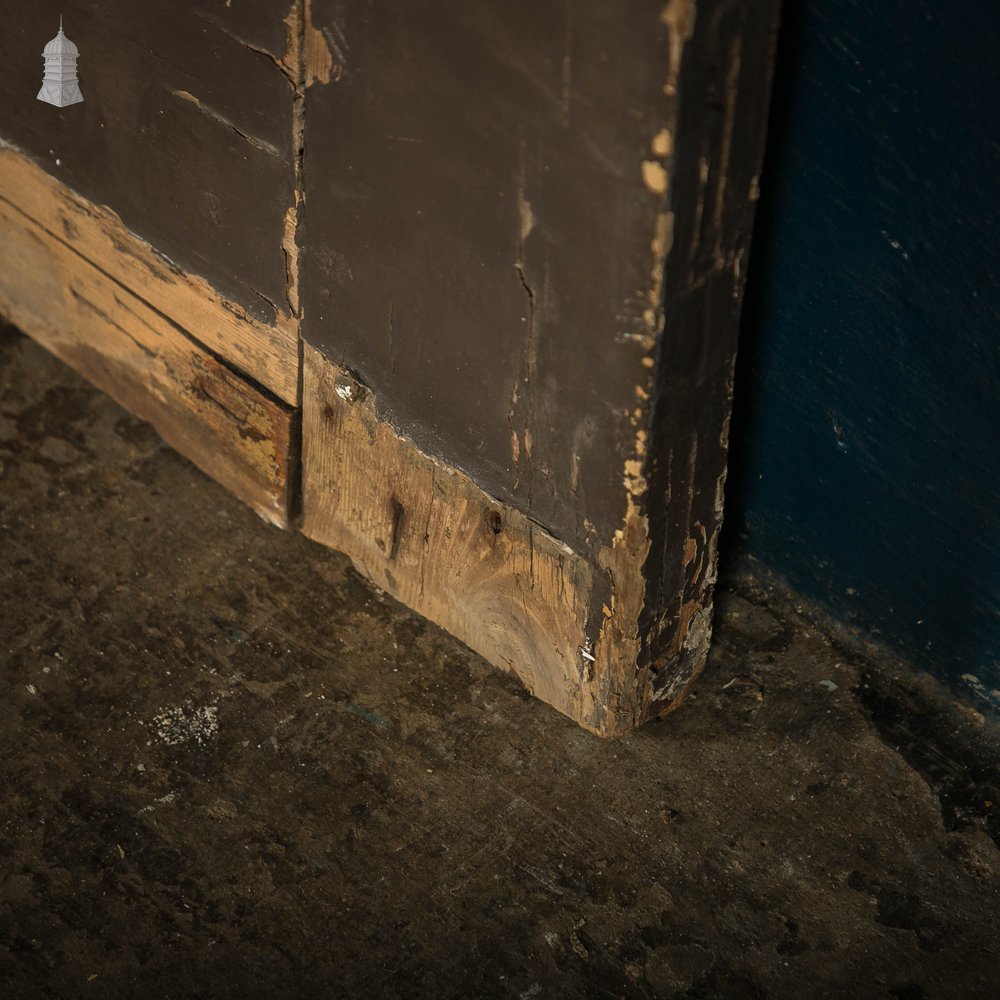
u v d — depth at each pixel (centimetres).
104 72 310
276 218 293
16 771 300
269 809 295
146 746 306
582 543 277
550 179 236
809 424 307
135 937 273
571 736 309
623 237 231
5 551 345
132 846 288
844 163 269
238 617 332
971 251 261
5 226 376
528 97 231
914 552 304
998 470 278
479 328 267
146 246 332
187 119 297
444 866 286
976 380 273
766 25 220
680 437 260
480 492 292
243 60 276
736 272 247
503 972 270
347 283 288
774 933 276
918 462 292
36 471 363
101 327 366
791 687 320
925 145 257
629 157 222
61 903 278
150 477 363
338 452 321
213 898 280
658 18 208
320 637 328
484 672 321
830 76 262
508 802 297
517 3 225
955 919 279
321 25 259
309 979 268
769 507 328
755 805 297
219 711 313
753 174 235
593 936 276
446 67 242
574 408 259
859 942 275
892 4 248
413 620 332
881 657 323
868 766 305
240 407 336
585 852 289
